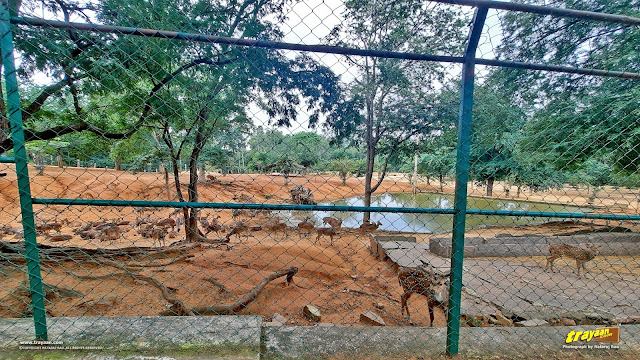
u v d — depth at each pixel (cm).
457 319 197
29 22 162
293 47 184
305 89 461
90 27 169
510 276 627
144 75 532
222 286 561
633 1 629
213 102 571
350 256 1011
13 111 164
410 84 970
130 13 430
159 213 1675
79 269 602
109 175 2012
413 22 861
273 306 520
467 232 1303
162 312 436
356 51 187
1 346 186
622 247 877
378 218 1756
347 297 588
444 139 1026
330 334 218
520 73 645
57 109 567
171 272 641
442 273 621
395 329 227
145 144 1033
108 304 449
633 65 559
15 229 947
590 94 571
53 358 177
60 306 430
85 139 598
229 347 193
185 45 506
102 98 555
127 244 1012
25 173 170
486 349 205
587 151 568
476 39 188
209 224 1277
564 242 923
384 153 1048
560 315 392
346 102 483
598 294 511
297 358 192
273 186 2134
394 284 673
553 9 179
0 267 516
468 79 193
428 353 200
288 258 862
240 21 573
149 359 179
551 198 2139
